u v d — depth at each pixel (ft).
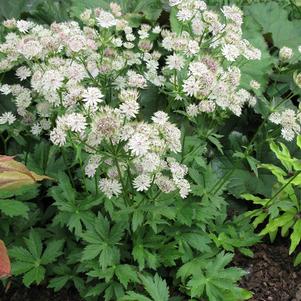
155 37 3.88
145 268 2.84
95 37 2.98
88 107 2.28
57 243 2.68
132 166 2.35
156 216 2.64
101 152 2.31
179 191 2.50
